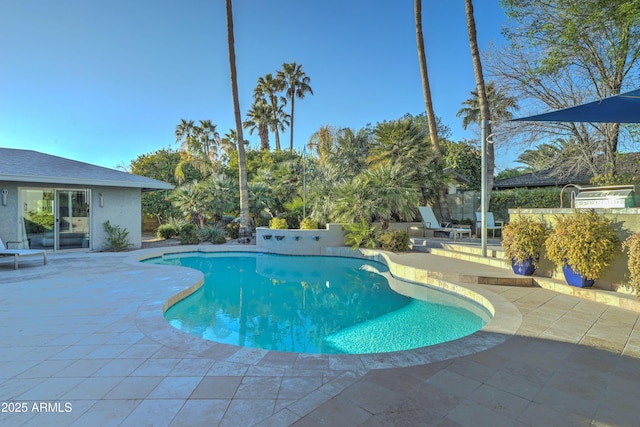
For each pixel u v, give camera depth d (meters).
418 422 2.16
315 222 13.12
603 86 9.45
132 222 12.42
